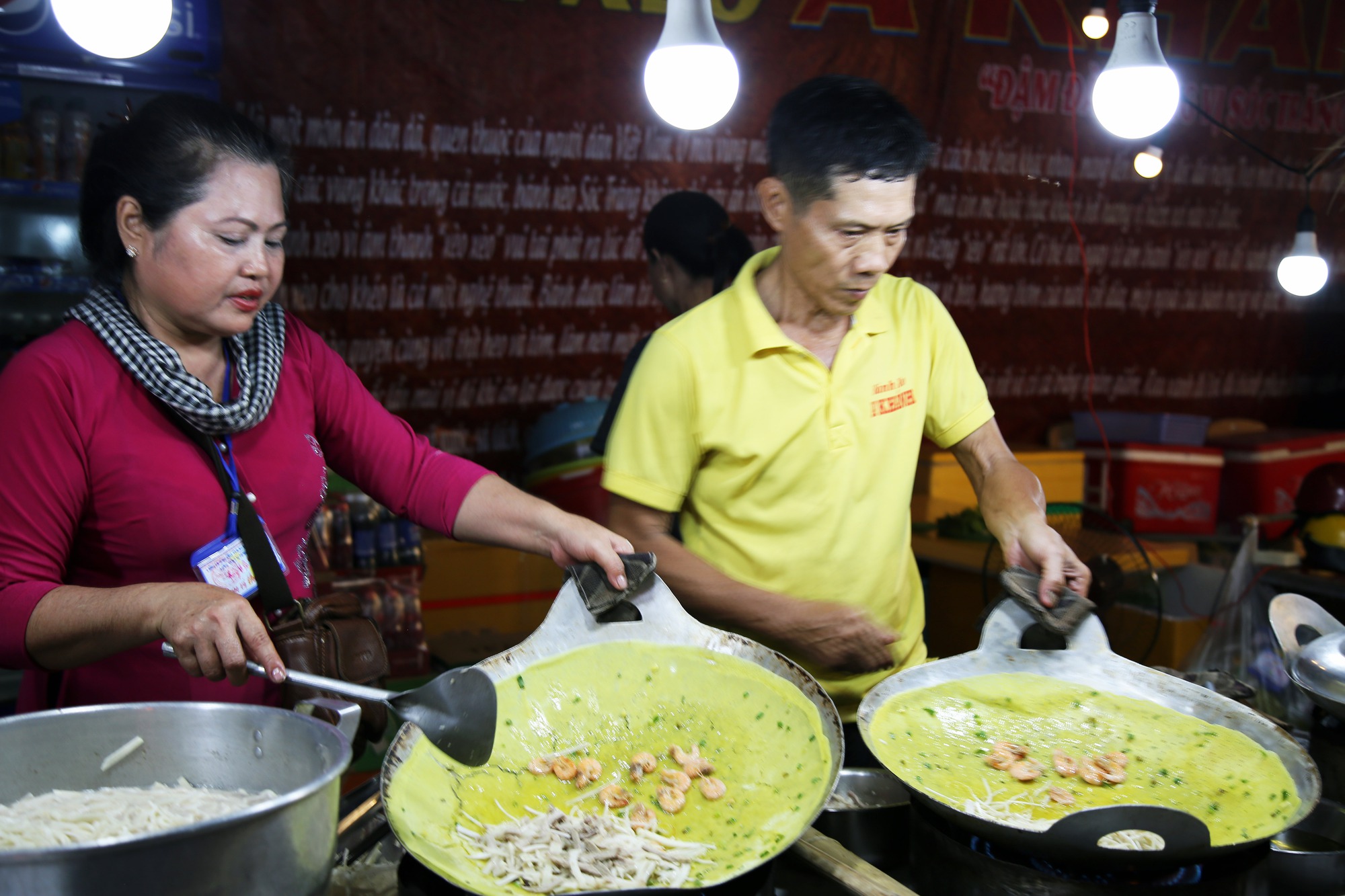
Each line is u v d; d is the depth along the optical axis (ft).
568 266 12.32
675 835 3.63
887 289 5.49
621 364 12.69
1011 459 5.50
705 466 5.21
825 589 5.21
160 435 4.17
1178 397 15.56
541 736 4.14
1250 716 4.15
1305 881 3.49
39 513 3.94
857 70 13.20
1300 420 15.93
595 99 12.15
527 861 3.31
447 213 11.74
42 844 2.85
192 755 3.34
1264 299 15.71
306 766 3.12
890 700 4.46
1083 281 14.78
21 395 3.92
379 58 11.22
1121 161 14.60
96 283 4.27
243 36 10.68
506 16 11.66
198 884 2.41
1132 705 4.44
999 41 13.74
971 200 14.05
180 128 3.86
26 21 8.83
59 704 4.33
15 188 9.09
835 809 3.94
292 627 4.15
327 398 4.88
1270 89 15.12
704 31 4.82
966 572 11.47
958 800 3.88
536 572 11.78
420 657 9.92
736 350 4.99
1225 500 14.14
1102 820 3.13
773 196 4.87
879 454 5.19
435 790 3.67
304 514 4.66
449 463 4.97
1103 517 9.12
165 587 3.61
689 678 4.33
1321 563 8.61
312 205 11.23
